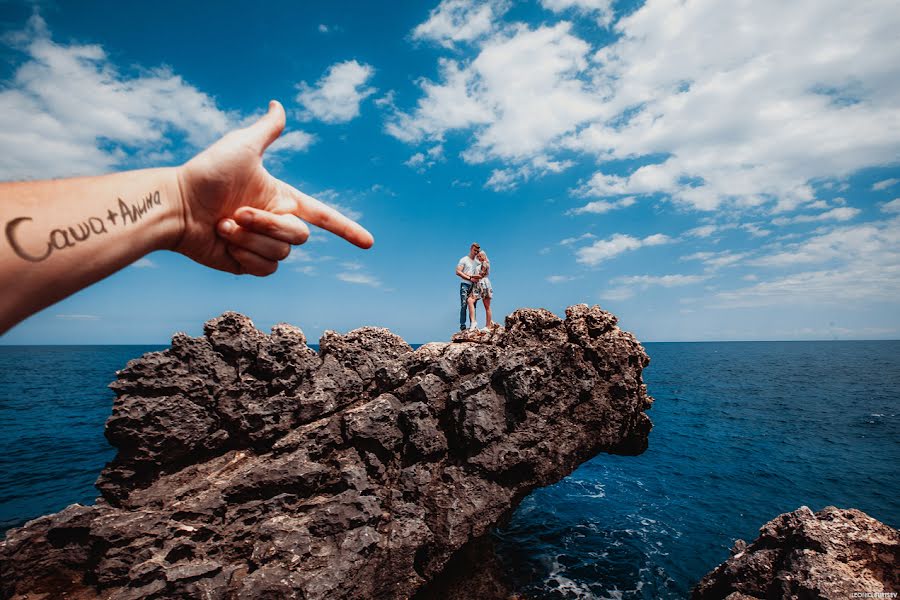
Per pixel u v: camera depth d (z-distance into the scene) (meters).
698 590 9.39
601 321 12.35
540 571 14.74
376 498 9.19
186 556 7.91
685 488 23.92
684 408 48.44
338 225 1.58
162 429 8.87
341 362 11.43
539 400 11.00
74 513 8.12
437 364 10.91
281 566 7.86
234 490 8.73
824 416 43.22
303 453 9.47
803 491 23.44
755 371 94.12
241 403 9.63
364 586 8.24
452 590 11.73
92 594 7.53
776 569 7.88
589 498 22.30
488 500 9.88
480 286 15.02
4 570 7.53
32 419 37.47
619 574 14.68
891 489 23.52
